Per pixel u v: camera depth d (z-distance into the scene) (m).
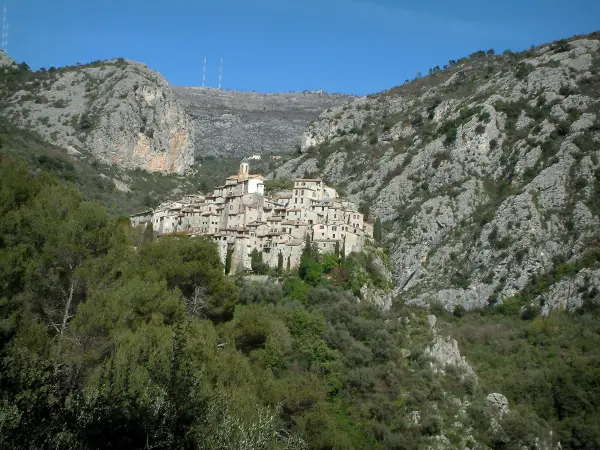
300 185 180.25
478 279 172.38
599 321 145.50
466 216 194.62
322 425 78.25
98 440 36.25
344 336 121.81
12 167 79.69
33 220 71.31
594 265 160.75
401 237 191.88
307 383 101.81
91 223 74.62
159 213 180.00
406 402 113.25
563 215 181.88
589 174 189.88
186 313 76.38
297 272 146.62
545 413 125.56
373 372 115.88
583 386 126.81
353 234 159.62
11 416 33.84
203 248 93.81
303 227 159.12
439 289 172.75
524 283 167.38
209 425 41.34
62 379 42.72
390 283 173.62
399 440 104.50
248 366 73.12
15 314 53.84
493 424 114.25
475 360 140.88
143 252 91.69
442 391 118.00
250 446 41.59
